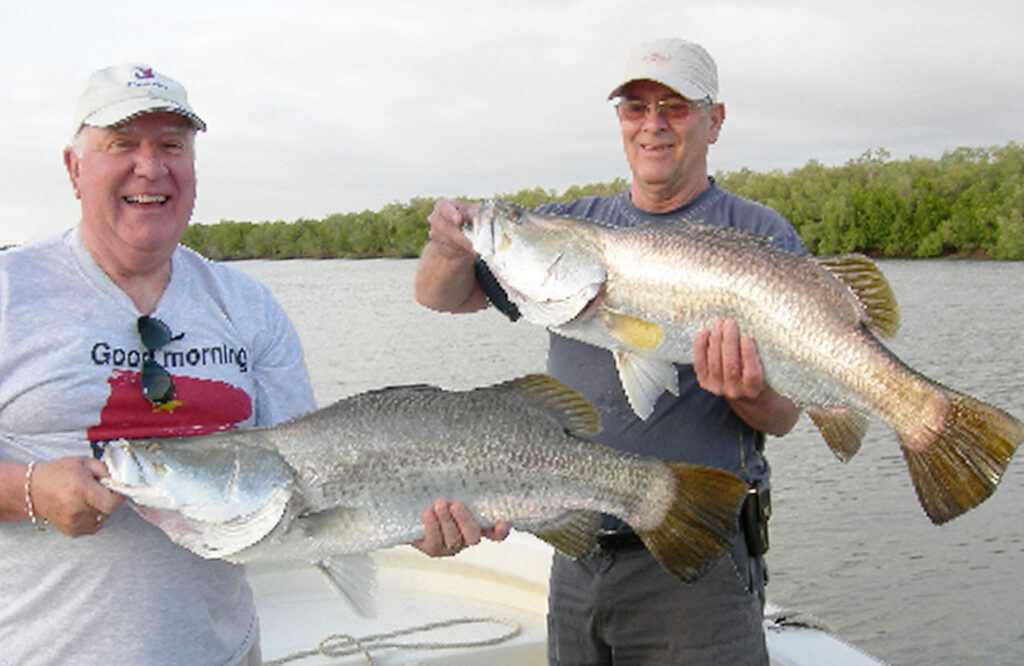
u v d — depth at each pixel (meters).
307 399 3.34
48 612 2.74
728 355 3.19
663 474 3.12
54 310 2.82
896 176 70.44
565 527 3.10
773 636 4.38
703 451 3.59
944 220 66.06
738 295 3.23
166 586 2.82
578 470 3.06
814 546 11.77
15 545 2.73
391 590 5.25
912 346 28.59
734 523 3.09
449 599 5.14
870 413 3.21
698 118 3.73
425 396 3.01
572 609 3.72
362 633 4.70
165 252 2.93
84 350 2.82
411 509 2.94
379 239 72.12
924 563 11.14
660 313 3.35
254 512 2.78
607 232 3.45
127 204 2.84
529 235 3.53
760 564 3.72
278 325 3.30
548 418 3.08
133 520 2.80
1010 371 24.33
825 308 3.19
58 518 2.60
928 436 3.13
